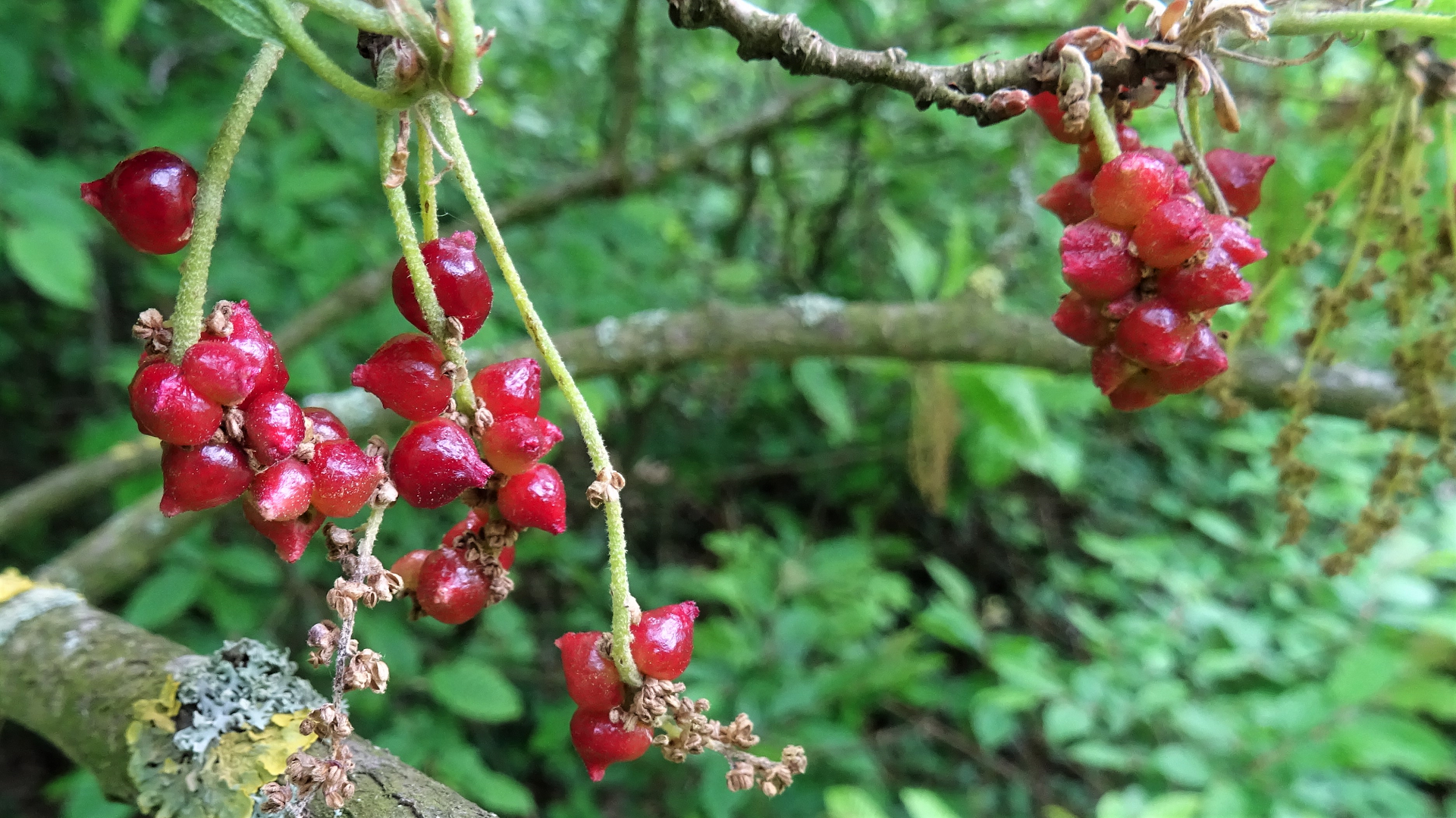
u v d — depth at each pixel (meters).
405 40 0.06
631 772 0.27
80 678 0.10
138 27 0.25
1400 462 0.12
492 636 0.27
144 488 0.20
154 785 0.08
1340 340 0.21
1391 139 0.11
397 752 0.21
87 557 0.17
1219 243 0.08
